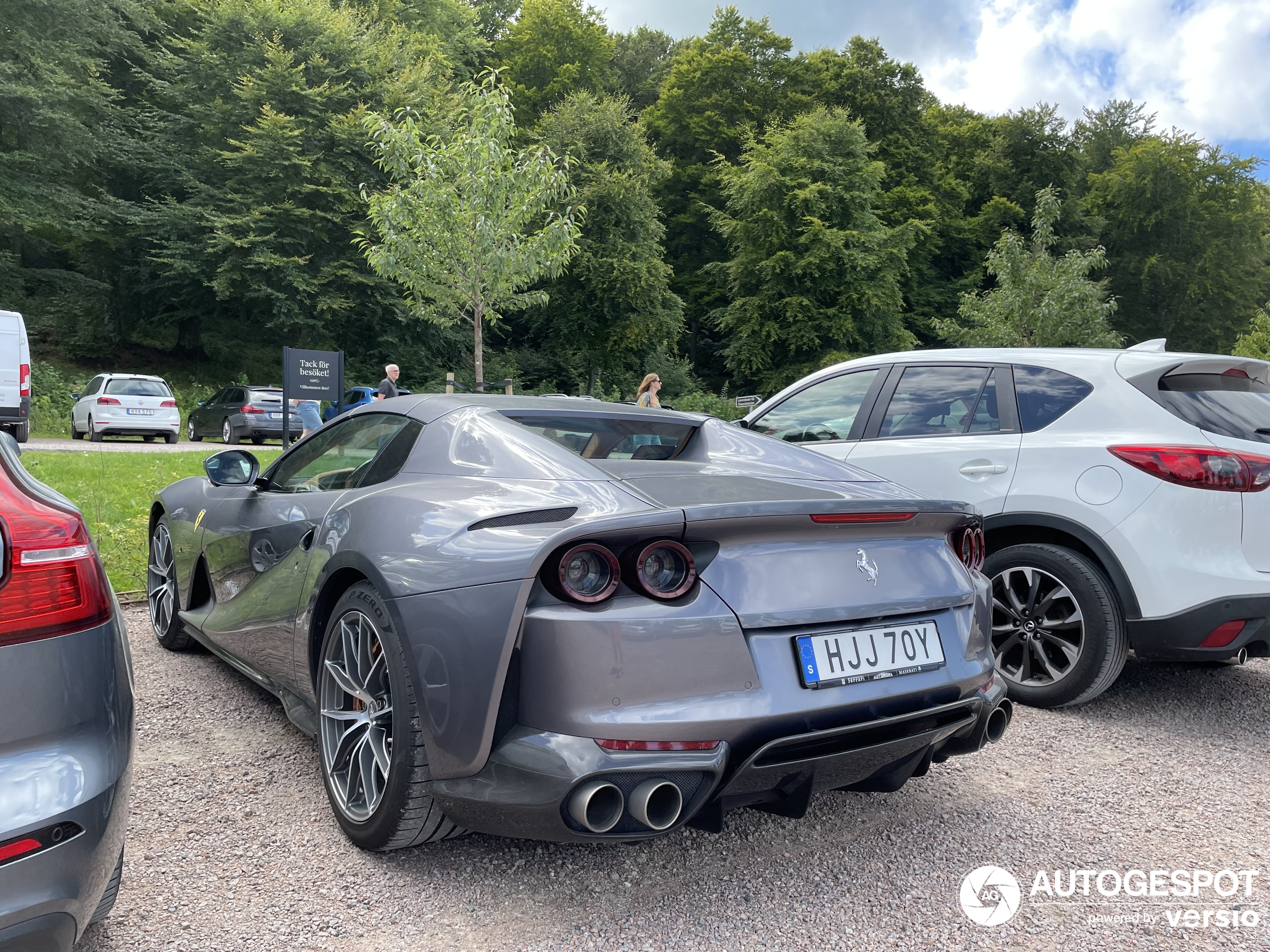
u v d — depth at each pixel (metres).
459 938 1.96
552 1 40.53
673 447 2.88
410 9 37.12
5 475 1.59
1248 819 2.75
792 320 34.91
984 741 2.44
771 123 39.16
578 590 1.90
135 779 2.75
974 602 2.46
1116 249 44.44
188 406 27.27
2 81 24.30
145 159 29.06
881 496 2.41
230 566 3.38
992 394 4.21
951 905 2.18
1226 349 43.00
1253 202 43.25
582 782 1.82
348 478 2.90
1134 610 3.56
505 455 2.42
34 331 30.31
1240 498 3.45
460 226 11.73
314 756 2.98
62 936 1.44
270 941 1.91
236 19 29.23
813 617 2.06
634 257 33.91
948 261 43.75
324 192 27.92
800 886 2.25
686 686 1.91
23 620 1.45
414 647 2.06
